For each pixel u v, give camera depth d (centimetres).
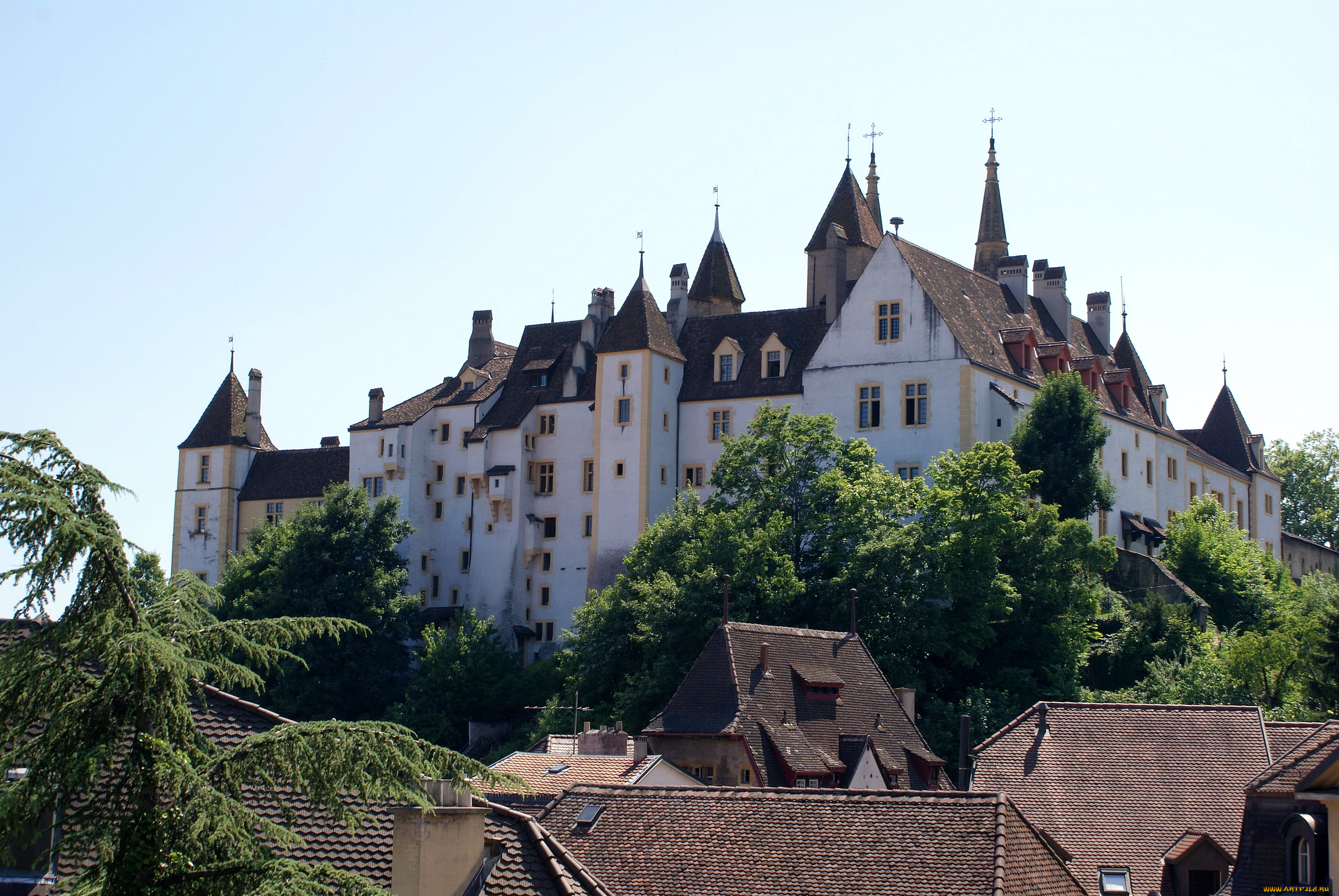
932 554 8019
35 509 1970
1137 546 11012
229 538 13025
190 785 1944
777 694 5491
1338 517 16412
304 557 10319
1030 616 8431
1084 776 4850
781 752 5241
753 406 10425
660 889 3027
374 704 10075
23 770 2375
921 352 9619
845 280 10631
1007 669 8138
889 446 9644
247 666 2111
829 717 5603
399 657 10444
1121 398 11362
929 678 7875
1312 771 2794
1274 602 10081
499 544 11175
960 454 9088
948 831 3047
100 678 2036
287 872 1919
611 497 10456
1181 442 12181
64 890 2102
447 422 11681
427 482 11688
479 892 2608
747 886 3003
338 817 2073
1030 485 9044
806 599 8050
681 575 8219
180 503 13225
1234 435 13838
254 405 13425
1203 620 9419
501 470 11169
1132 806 4706
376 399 12069
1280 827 3538
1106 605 9325
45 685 1977
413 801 2116
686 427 10656
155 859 1922
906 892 2902
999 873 2891
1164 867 4431
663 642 7738
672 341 10738
